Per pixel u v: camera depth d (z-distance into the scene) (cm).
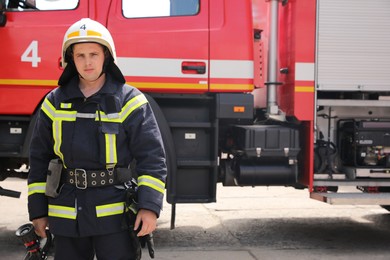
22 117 421
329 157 477
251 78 434
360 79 470
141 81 424
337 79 467
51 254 408
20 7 424
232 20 432
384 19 473
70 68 226
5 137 427
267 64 477
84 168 218
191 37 428
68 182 220
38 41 419
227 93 430
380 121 479
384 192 475
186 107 440
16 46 418
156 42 425
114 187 220
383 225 576
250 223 580
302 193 798
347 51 468
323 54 464
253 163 466
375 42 472
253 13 483
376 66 472
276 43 469
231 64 431
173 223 431
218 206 682
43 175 231
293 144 457
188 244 479
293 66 463
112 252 221
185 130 436
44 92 418
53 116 222
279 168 462
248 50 432
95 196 217
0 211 623
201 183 437
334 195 447
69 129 217
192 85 428
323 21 463
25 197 716
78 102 221
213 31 430
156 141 225
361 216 627
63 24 421
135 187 230
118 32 423
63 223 218
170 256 433
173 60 427
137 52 424
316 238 511
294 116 461
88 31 214
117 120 219
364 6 469
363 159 480
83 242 226
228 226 563
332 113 493
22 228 247
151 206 215
